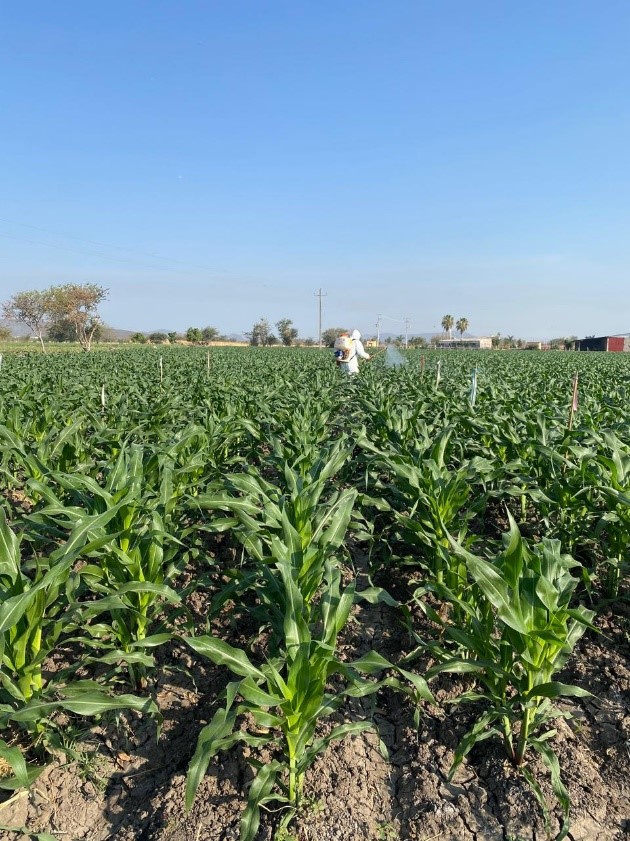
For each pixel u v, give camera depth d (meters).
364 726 3.15
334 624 3.10
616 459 4.82
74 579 3.82
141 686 3.93
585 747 3.45
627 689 3.91
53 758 3.33
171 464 4.88
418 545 4.93
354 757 3.41
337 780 3.22
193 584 4.12
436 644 3.60
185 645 4.43
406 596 5.15
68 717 3.66
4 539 3.35
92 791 3.20
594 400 10.59
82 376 17.44
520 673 3.52
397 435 7.03
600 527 4.61
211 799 3.10
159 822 2.98
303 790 3.12
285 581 2.99
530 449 6.54
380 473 6.76
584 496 5.36
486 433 7.04
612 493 4.16
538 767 3.23
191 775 2.46
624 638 4.50
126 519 4.08
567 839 2.85
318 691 2.82
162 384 14.17
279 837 2.84
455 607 4.19
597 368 23.30
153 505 4.52
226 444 7.55
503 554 3.46
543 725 3.56
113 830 3.00
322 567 3.71
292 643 2.88
